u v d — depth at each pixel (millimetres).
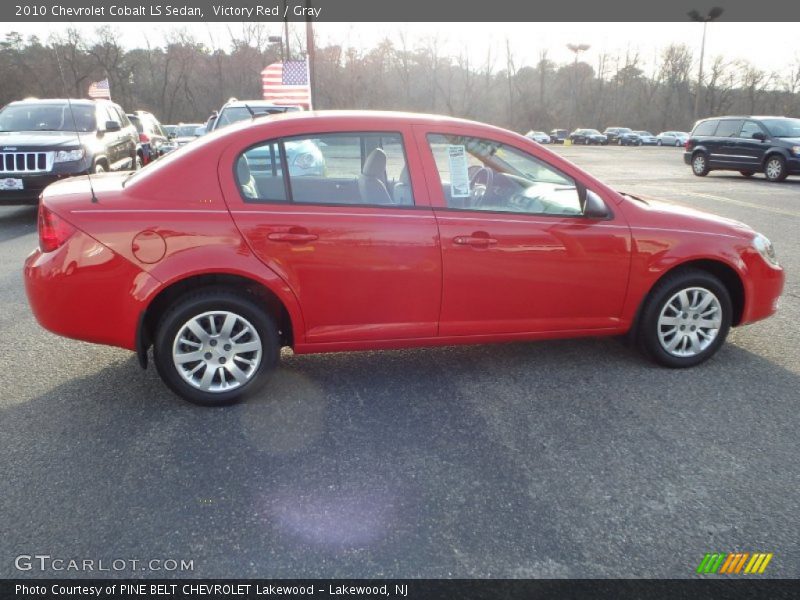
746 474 2877
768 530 2496
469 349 4387
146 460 2934
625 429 3275
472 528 2490
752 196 12875
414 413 3438
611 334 3965
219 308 3318
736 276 4020
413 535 2445
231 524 2496
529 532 2469
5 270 6406
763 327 4871
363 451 3047
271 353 3477
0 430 3189
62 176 8570
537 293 3709
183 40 55375
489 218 3578
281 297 3348
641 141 55656
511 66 71125
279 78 15469
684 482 2811
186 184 3277
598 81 79688
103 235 3152
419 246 3465
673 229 3852
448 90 67500
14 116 9711
